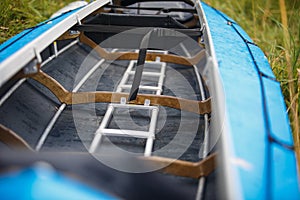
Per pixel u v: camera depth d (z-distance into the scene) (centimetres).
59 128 191
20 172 85
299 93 260
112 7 293
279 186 108
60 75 240
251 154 118
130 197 105
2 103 175
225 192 101
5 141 148
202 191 136
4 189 79
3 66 137
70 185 86
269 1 470
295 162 120
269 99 154
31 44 164
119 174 114
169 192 119
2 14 354
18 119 177
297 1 457
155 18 252
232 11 462
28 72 160
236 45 216
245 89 156
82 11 244
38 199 77
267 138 127
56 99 213
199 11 270
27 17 380
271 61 315
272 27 459
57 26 201
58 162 105
